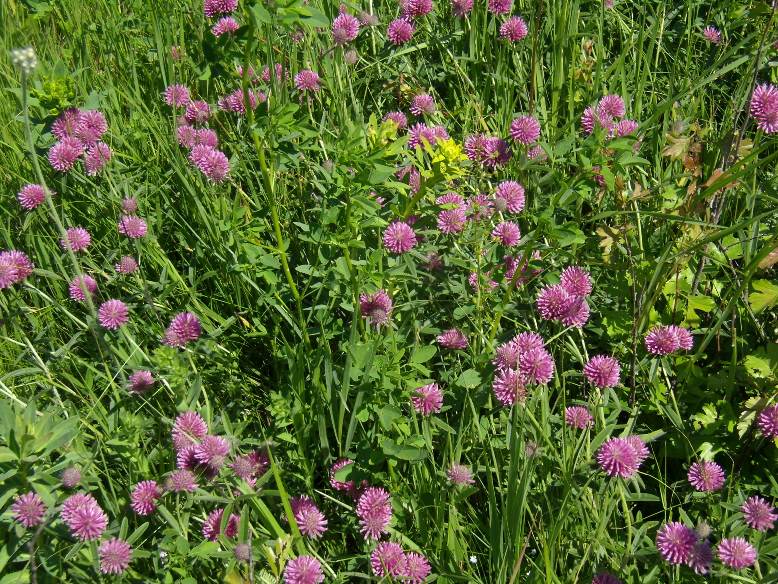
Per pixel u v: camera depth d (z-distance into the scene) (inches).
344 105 46.4
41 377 41.1
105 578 35.1
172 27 52.8
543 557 34.7
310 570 34.2
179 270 46.1
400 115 47.2
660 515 38.4
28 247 45.0
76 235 43.5
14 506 34.5
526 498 34.9
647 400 40.8
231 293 44.1
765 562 34.8
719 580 34.3
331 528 38.3
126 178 45.9
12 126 49.9
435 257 40.7
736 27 50.9
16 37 55.1
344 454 37.5
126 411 37.7
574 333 42.6
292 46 48.6
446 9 53.7
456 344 39.9
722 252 42.3
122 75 52.2
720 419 39.1
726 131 45.6
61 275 44.6
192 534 37.4
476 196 41.2
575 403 39.7
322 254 39.1
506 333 40.9
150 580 35.2
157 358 35.9
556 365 41.7
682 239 41.1
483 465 37.8
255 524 36.9
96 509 34.7
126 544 34.6
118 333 40.8
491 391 38.7
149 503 35.9
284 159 39.3
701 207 41.3
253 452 37.8
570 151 44.4
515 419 34.9
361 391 36.6
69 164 44.3
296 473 38.4
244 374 41.7
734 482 38.3
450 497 36.2
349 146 37.3
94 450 36.9
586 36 51.8
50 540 35.6
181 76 51.6
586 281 40.1
